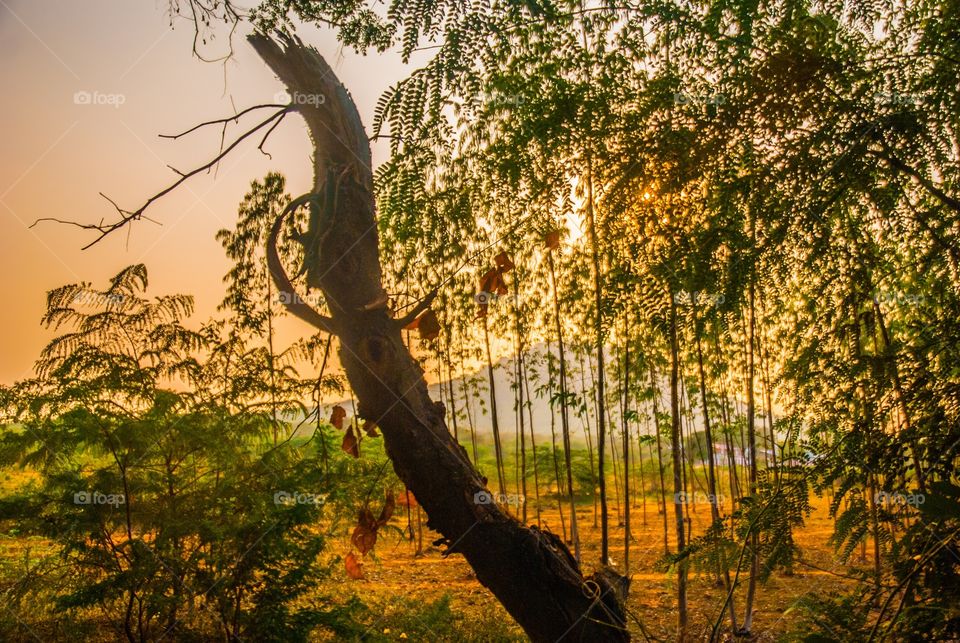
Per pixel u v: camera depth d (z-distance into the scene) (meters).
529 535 2.70
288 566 4.81
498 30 1.74
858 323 1.61
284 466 4.71
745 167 1.78
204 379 4.97
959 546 1.23
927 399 1.35
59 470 4.75
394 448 2.70
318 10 2.04
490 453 18.14
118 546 4.65
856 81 1.75
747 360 5.28
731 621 5.82
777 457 1.51
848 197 1.77
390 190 2.09
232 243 5.00
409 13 1.74
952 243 1.62
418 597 7.75
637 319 1.85
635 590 8.06
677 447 5.64
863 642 1.32
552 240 2.08
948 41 1.70
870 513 1.36
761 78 1.69
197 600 4.58
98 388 4.66
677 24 1.72
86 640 4.70
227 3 2.39
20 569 5.18
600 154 1.83
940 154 1.70
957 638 1.19
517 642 5.75
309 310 2.62
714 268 1.72
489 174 2.00
